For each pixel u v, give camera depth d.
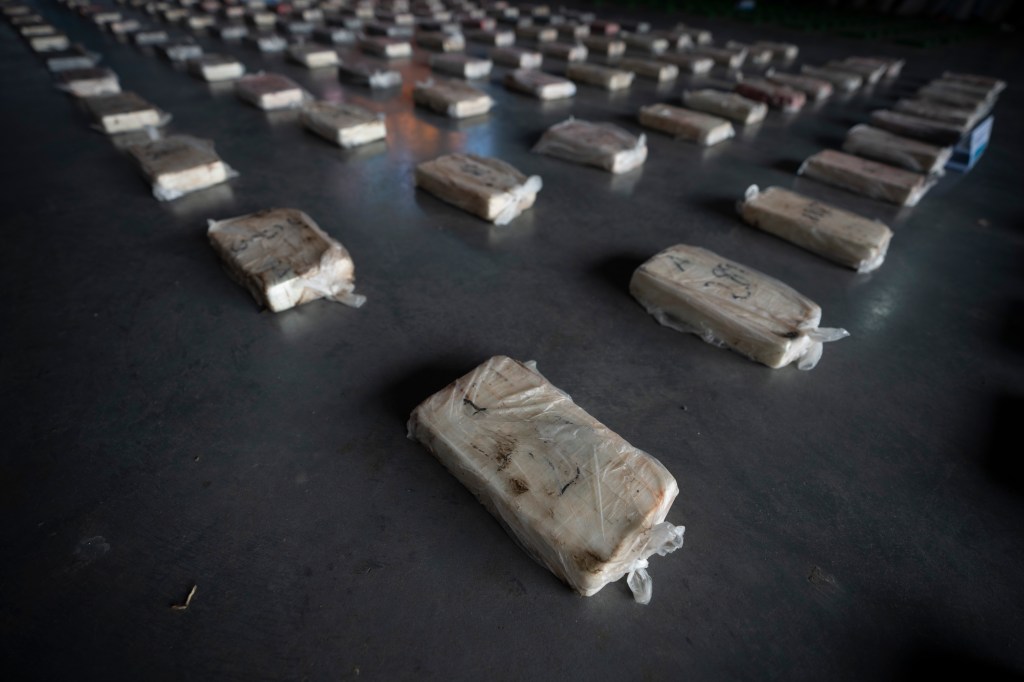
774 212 2.12
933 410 1.43
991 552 1.11
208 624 0.94
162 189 2.23
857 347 1.63
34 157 2.62
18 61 4.20
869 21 7.59
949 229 2.30
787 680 0.91
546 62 4.78
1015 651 0.96
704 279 1.67
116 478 1.17
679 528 1.03
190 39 5.04
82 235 2.01
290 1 6.89
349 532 1.08
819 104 3.88
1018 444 1.34
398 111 3.35
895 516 1.16
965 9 7.92
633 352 1.56
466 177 2.25
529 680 0.90
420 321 1.64
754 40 6.09
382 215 2.19
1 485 1.15
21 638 0.92
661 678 0.91
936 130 3.04
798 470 1.25
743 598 1.02
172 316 1.62
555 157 2.80
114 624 0.94
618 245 2.07
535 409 1.20
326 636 0.93
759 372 1.51
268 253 1.72
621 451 1.10
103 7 6.29
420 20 5.97
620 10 7.83
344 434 1.28
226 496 1.14
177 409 1.33
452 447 1.14
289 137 2.92
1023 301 1.87
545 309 1.71
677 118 3.09
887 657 0.95
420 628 0.95
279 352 1.51
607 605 1.00
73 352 1.49
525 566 1.04
